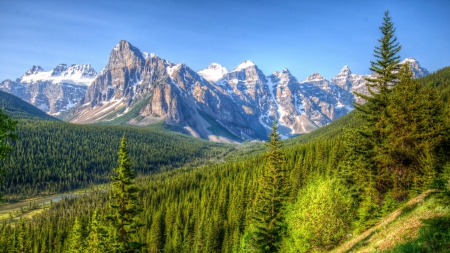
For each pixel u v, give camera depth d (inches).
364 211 1378.0
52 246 3804.1
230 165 6082.7
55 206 5920.3
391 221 1127.0
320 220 1457.9
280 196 1660.9
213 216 3506.4
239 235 2945.4
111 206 1206.9
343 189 1596.9
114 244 1206.3
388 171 1472.7
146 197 5492.1
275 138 1774.1
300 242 1486.2
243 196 3474.4
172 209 4101.9
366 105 1574.8
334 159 3026.6
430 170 1249.4
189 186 5703.7
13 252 3191.4
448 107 1519.4
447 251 609.0
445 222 686.5
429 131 1343.5
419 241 716.7
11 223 5172.2
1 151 720.3
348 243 1284.4
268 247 1541.6
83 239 2432.3
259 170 3996.1
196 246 3366.1
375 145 1494.8
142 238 3868.1
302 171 3110.2
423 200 1073.5
